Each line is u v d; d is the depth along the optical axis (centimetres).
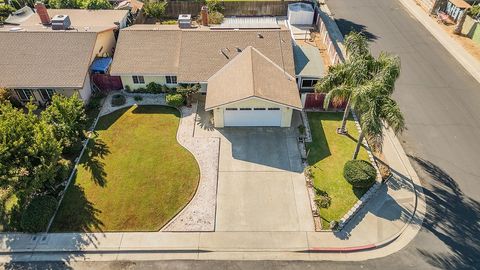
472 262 2041
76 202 2348
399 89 3259
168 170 2566
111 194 2402
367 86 2184
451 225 2227
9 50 3138
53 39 3206
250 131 2889
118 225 2222
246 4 4412
